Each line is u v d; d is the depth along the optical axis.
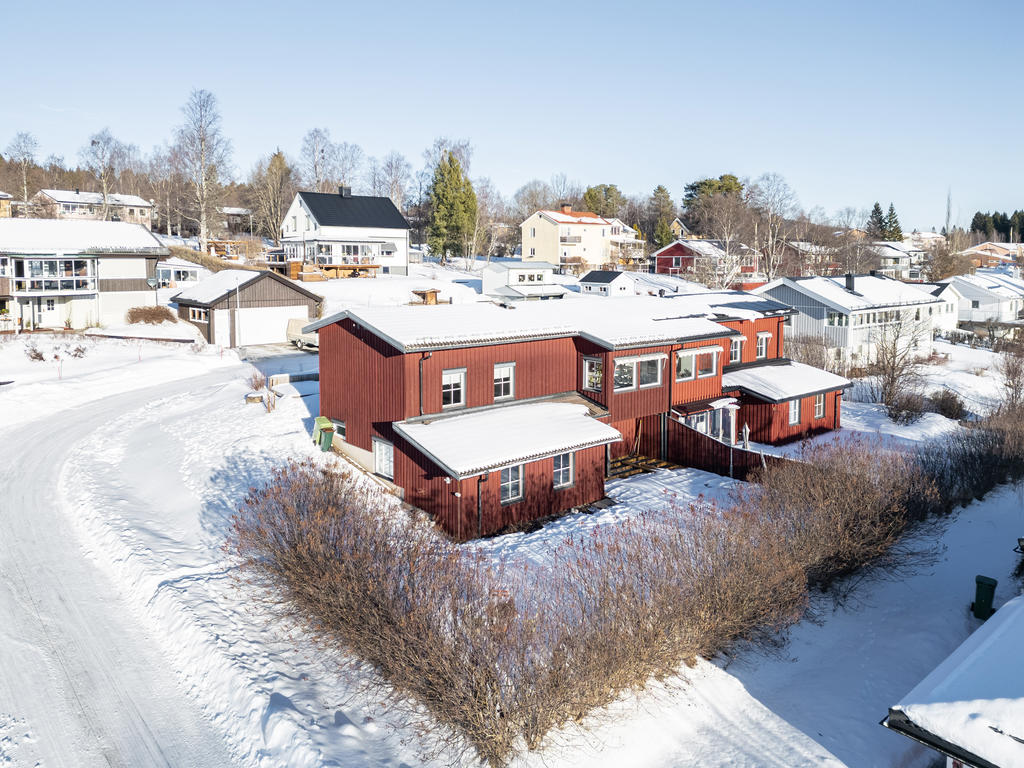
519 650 11.66
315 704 12.06
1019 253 144.75
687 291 68.75
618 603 12.90
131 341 43.34
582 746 11.62
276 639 14.02
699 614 13.57
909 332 51.66
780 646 15.08
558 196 148.00
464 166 105.12
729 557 14.80
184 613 14.52
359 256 70.50
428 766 10.90
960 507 23.27
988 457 24.80
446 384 21.88
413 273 76.38
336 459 23.39
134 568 16.58
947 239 130.38
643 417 27.69
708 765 11.61
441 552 15.90
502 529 20.06
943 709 9.57
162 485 22.08
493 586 14.28
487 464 18.78
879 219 143.38
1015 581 18.28
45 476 22.92
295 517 15.27
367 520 15.63
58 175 121.50
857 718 12.87
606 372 24.59
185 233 94.56
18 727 11.53
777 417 30.11
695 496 23.05
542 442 20.62
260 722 11.54
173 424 28.30
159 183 100.06
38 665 13.18
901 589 17.88
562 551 18.12
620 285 64.88
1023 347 53.97
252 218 95.00
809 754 11.88
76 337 43.25
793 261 95.75
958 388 44.56
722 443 25.36
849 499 17.59
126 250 48.38
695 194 133.88
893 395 38.41
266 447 24.55
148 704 12.27
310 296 50.38
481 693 10.94
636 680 12.99
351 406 23.36
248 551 16.55
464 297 61.56
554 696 11.32
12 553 17.59
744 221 101.94
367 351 22.36
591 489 22.50
